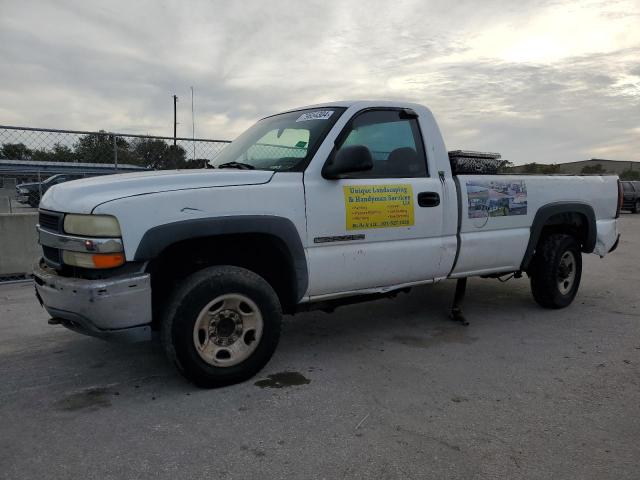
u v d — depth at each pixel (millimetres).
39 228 3723
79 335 4816
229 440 2889
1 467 2617
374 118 4285
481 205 4824
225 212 3449
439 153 4621
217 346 3545
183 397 3453
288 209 3699
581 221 5871
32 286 7000
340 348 4480
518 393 3539
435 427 3047
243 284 3541
